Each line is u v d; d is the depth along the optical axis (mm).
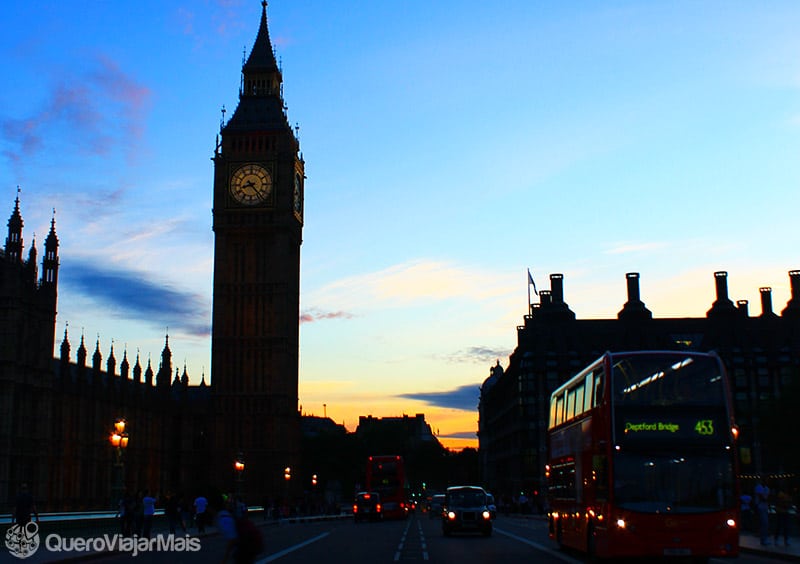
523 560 34938
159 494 135000
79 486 110375
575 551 39625
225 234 143250
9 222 94688
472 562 34000
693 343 143375
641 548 28891
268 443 137250
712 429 29672
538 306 157875
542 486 136375
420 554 38500
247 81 149750
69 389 109250
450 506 55250
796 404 89812
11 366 89812
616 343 144125
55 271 99562
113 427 120562
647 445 29516
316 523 93250
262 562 34188
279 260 141875
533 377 142125
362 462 195500
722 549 28922
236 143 144750
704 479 29281
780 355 139000
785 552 35906
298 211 150500
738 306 149125
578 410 35406
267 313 141000
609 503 29453
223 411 138625
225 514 18078
